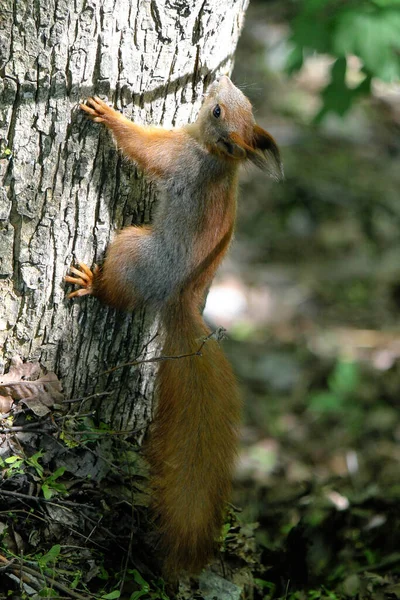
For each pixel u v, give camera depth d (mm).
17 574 7820
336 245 18297
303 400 14492
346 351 15648
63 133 8156
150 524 8891
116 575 8367
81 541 8484
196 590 9000
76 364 9086
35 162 8180
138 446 9430
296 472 12680
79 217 8531
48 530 8383
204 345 9016
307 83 22875
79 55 7934
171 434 8695
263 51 23328
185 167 8930
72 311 8859
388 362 15297
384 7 13688
